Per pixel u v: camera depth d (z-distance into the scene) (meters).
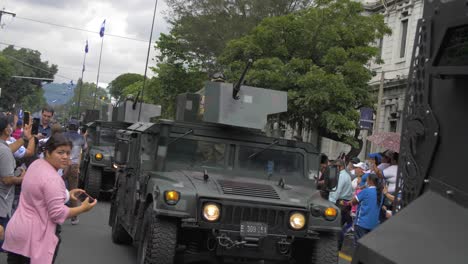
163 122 7.64
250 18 29.66
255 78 18.56
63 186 4.80
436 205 2.34
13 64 92.06
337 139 20.86
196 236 6.98
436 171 2.52
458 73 2.33
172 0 31.83
